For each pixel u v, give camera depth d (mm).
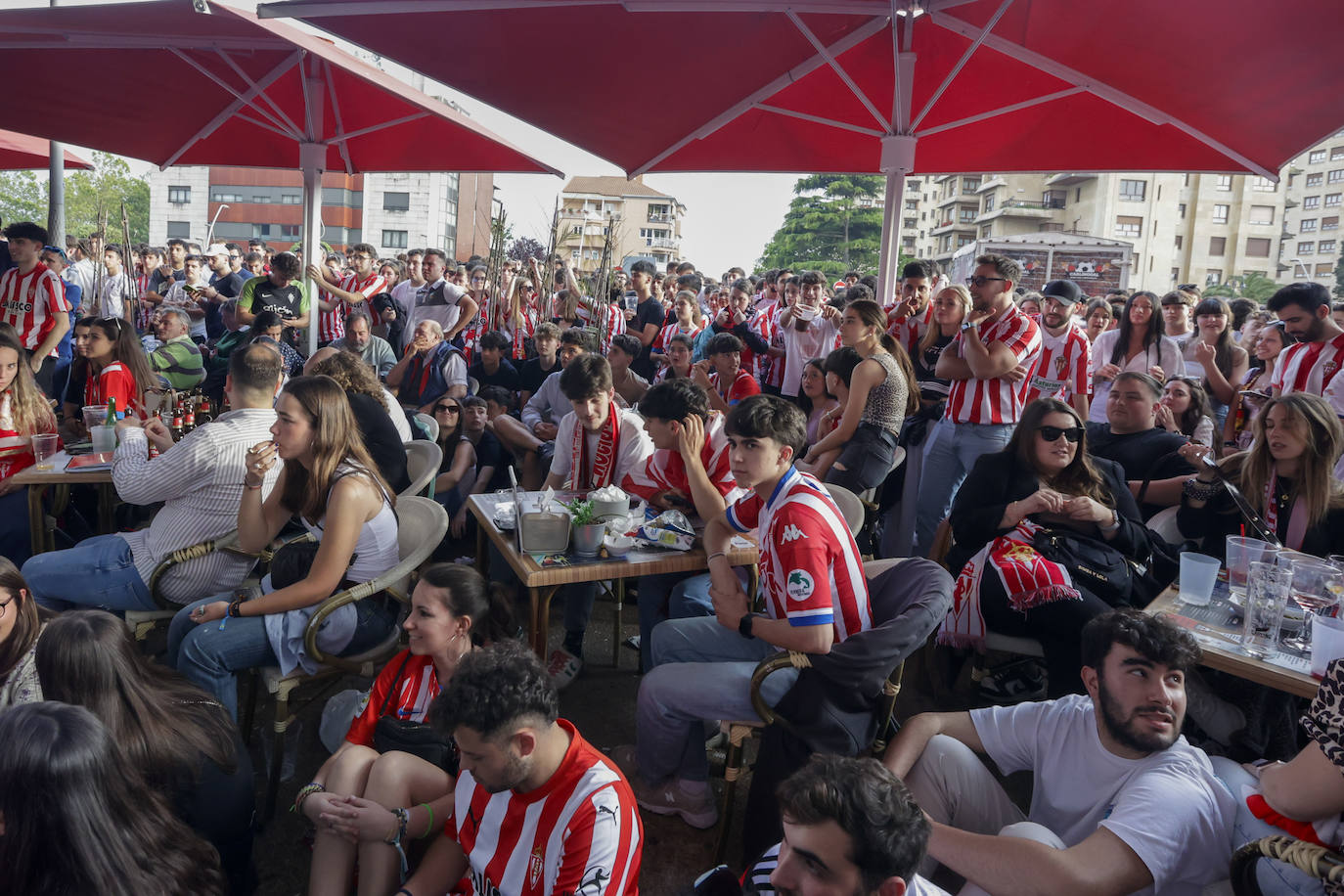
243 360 3018
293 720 3174
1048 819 1964
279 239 57500
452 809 2020
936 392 4898
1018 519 3084
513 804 1665
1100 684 1817
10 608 1938
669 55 4953
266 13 4316
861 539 4246
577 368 3443
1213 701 2611
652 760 2553
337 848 1965
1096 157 5926
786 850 1272
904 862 1218
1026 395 4414
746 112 5832
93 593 2912
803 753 2221
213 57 5984
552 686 1607
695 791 2615
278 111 6066
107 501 4195
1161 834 1626
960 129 5871
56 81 6340
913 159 5121
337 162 7551
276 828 2598
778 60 5098
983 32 4293
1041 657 3088
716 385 5309
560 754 1639
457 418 4918
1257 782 1878
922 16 4617
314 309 6664
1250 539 2600
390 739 2170
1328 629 2029
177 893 1412
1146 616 1809
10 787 1262
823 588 2166
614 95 5508
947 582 2342
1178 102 4871
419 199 55875
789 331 6430
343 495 2609
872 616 2477
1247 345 7438
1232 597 2566
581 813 1594
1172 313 6793
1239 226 65000
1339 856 1466
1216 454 4117
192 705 1878
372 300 7383
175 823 1483
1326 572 2305
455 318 7293
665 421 3064
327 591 2625
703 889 1595
